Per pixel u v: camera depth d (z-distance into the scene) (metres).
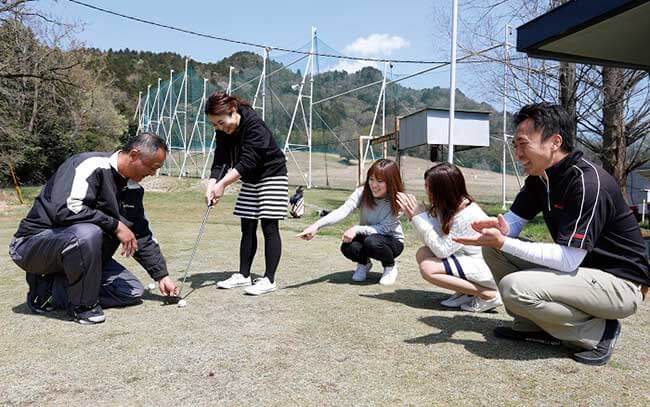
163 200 11.53
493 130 9.70
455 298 2.61
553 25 3.62
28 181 19.86
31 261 2.30
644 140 7.43
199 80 19.50
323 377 1.68
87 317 2.26
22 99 15.13
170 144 21.66
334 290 2.94
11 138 15.34
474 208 2.38
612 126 7.10
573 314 1.77
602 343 1.80
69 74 14.91
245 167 2.75
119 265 2.65
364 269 3.23
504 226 1.78
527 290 1.74
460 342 2.03
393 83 13.31
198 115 19.52
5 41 13.02
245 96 17.19
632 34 3.77
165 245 4.89
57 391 1.57
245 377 1.68
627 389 1.59
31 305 2.46
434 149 7.71
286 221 7.67
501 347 1.97
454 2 6.01
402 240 3.15
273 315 2.39
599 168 1.74
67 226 2.26
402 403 1.50
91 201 2.30
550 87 7.88
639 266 1.74
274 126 16.02
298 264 3.86
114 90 33.78
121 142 27.23
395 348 1.95
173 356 1.86
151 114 24.81
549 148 1.74
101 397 1.53
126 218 2.49
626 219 1.75
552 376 1.69
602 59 4.32
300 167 16.39
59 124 20.41
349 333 2.13
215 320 2.31
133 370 1.73
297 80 15.53
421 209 2.53
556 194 1.77
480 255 2.47
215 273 3.45
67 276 2.24
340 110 15.04
